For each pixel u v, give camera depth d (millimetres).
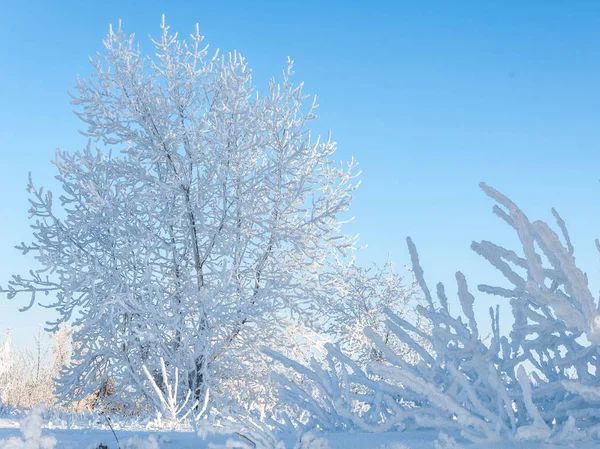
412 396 1632
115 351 9344
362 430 1616
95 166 10008
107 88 10227
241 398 9133
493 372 1344
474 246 1608
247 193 10070
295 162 10141
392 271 12719
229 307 9094
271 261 10289
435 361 1618
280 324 9727
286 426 1792
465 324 1656
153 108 10102
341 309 11711
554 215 1406
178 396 8789
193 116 10102
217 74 10672
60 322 9727
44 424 3174
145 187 10070
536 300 1533
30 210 9602
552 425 1362
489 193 1305
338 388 1791
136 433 2025
